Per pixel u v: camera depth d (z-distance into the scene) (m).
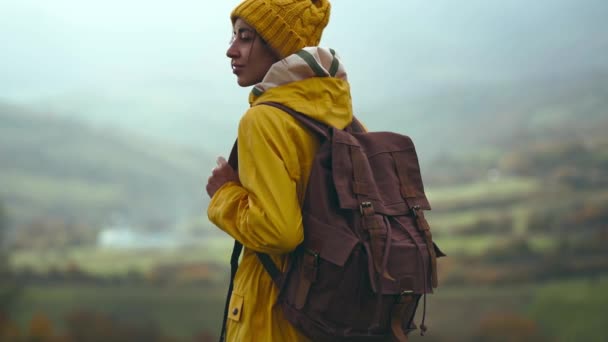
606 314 38.50
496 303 42.16
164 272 63.00
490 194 81.88
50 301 47.97
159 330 43.47
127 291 54.03
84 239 93.75
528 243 55.34
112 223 132.25
